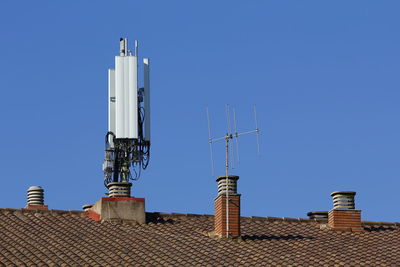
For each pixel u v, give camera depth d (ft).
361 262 207.41
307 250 213.87
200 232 222.28
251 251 211.00
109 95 270.05
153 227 222.69
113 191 228.43
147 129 268.82
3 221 214.28
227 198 220.84
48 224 215.92
